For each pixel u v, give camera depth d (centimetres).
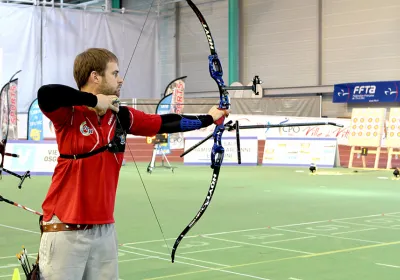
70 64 2966
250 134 2384
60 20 2939
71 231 314
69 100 297
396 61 2469
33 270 319
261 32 2886
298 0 2755
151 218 973
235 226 892
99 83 324
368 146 2136
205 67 3050
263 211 1057
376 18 2519
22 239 796
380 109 2125
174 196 1287
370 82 2495
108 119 325
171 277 591
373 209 1091
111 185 326
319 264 648
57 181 321
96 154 320
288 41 2791
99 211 319
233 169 2106
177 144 2262
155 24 3194
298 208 1098
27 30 2866
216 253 702
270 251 715
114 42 3083
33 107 1973
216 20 3011
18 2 2959
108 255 326
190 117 350
